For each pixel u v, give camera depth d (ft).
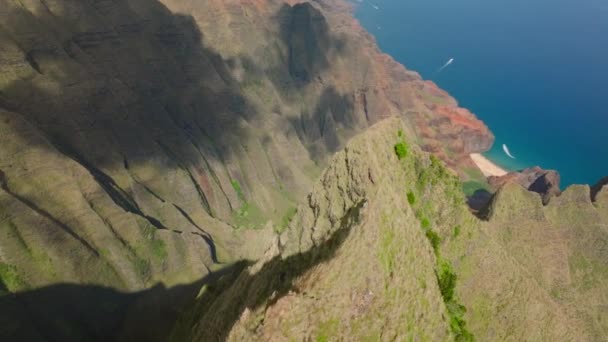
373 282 94.68
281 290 100.83
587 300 244.01
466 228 147.23
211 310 150.00
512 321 146.82
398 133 135.03
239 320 98.99
